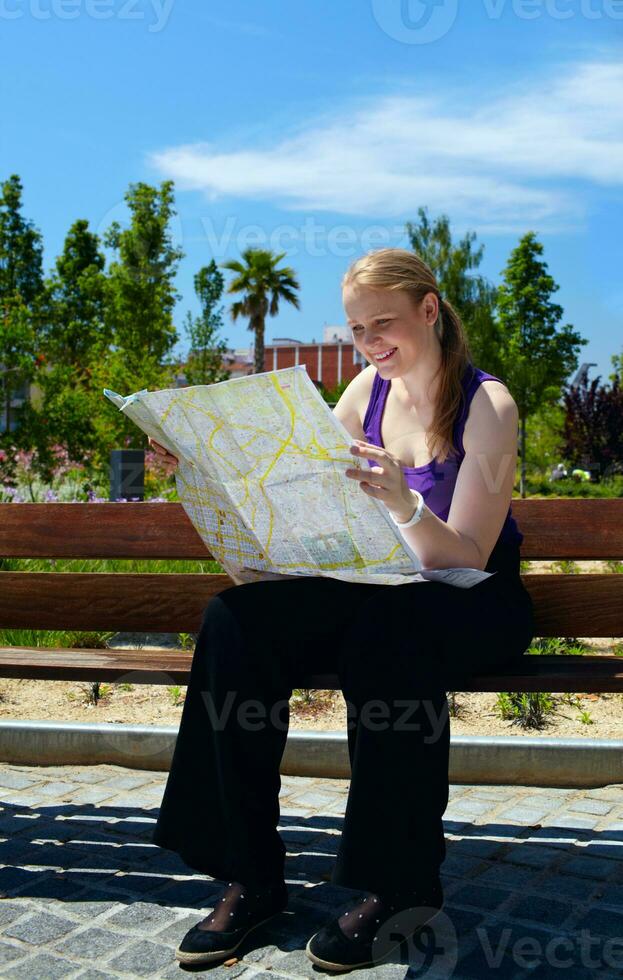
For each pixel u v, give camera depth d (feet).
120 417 55.57
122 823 8.98
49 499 30.99
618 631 8.39
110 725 10.57
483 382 7.30
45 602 9.17
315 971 6.25
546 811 9.18
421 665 6.38
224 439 6.50
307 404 6.16
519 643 7.13
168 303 60.13
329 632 6.80
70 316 114.21
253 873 6.63
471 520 6.90
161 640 15.60
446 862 8.05
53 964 6.36
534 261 97.25
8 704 12.48
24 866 8.00
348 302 7.41
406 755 6.28
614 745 9.75
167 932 6.83
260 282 110.73
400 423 7.88
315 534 6.68
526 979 6.11
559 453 93.04
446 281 75.00
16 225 112.98
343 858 6.27
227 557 7.28
